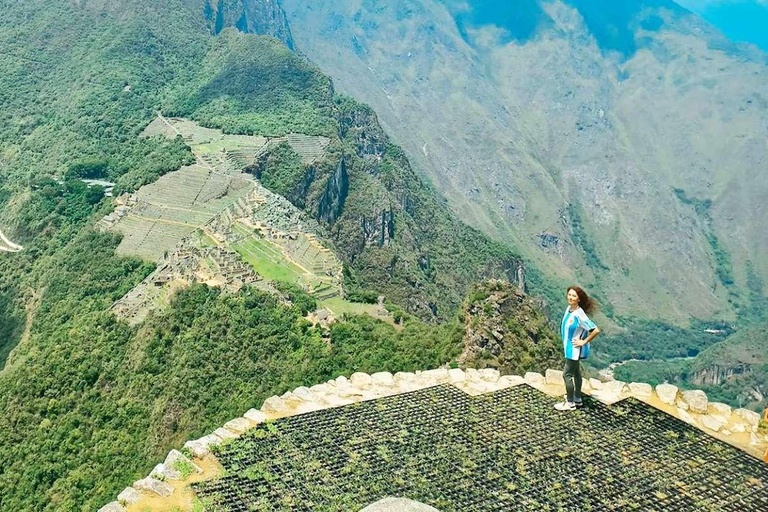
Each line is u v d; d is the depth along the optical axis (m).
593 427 37.44
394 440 36.31
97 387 97.19
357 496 31.83
